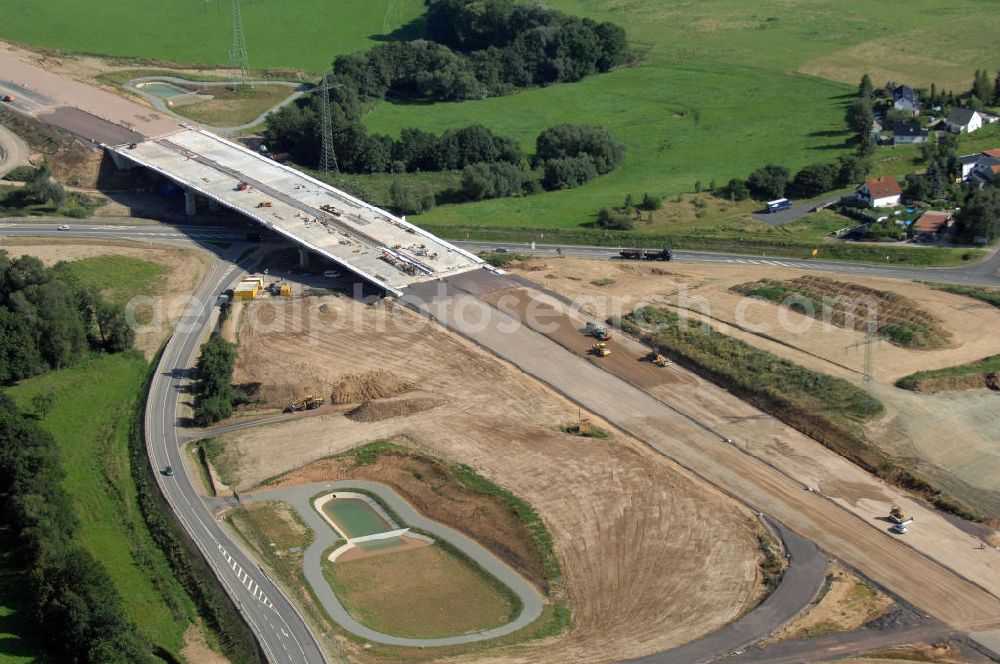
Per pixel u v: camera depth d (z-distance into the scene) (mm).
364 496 148125
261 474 151250
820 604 123688
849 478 146000
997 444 149875
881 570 129125
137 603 124750
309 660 116312
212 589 127562
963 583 126812
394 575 132875
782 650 116812
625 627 121750
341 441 157875
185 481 149000
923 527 136250
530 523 138750
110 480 148250
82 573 117875
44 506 130375
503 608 126812
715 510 140125
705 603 124875
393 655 118750
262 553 135125
